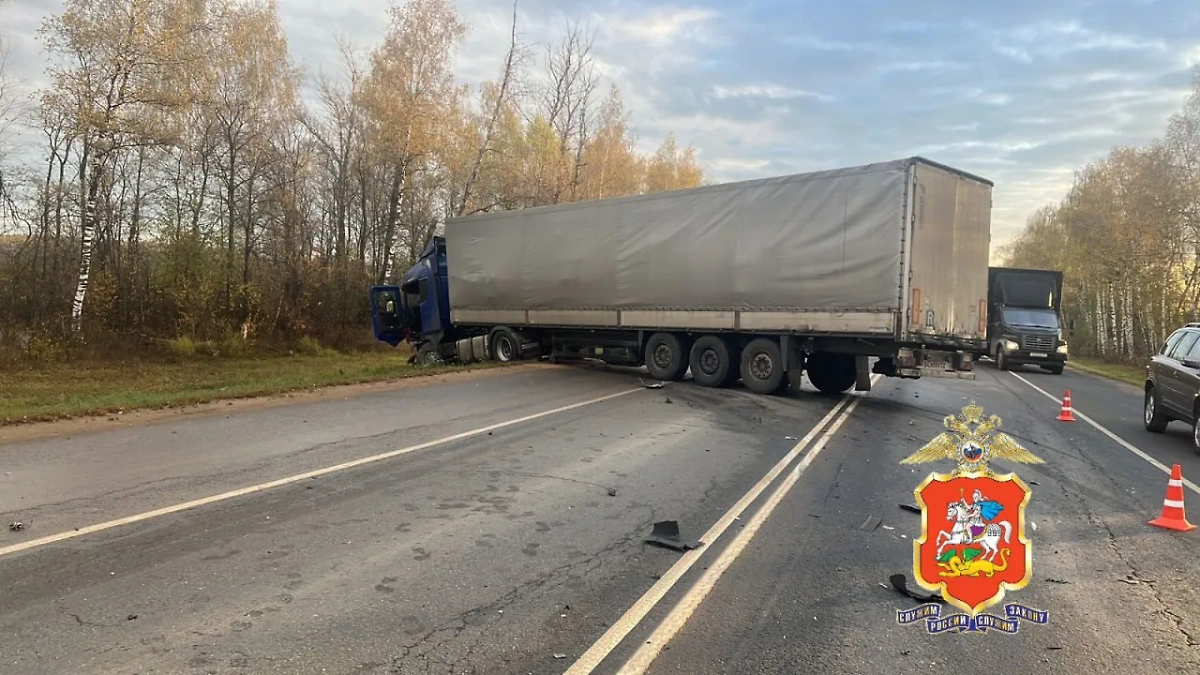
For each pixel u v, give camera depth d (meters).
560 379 16.41
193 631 3.71
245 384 16.05
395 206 32.34
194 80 24.41
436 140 30.77
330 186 37.19
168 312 26.89
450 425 10.21
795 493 6.92
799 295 13.51
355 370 21.45
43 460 7.73
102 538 5.16
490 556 4.96
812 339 13.83
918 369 12.76
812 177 13.30
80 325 23.36
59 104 21.77
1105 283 43.97
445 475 7.24
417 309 22.80
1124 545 5.61
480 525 5.63
